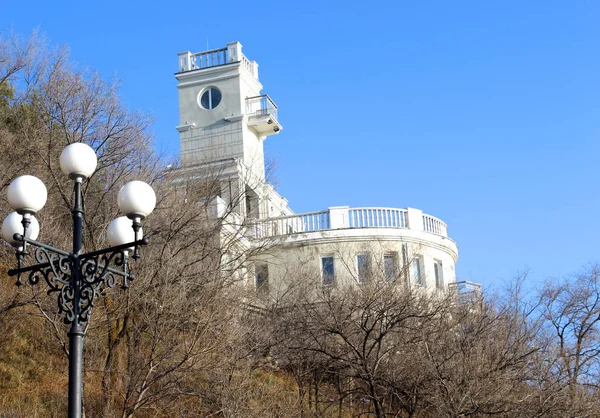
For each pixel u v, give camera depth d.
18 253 10.70
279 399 20.33
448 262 34.88
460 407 19.19
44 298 19.20
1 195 21.67
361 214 33.28
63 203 22.75
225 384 18.34
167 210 22.70
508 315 22.95
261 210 31.33
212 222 23.88
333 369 22.81
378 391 21.91
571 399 20.34
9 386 19.64
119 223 11.01
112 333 20.30
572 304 26.55
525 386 20.84
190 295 20.08
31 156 23.30
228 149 40.88
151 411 18.98
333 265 32.03
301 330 22.64
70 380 9.73
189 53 42.47
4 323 20.45
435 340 21.50
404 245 33.03
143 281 19.53
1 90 26.30
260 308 23.20
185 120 41.78
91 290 10.38
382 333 21.11
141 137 25.78
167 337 18.80
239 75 41.66
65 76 24.98
